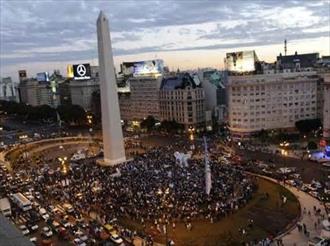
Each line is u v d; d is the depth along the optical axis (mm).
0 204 96688
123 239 79812
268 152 157000
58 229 86000
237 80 198375
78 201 102562
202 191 99312
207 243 75250
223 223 84562
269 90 196375
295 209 90688
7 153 187500
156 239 78750
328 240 70688
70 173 133125
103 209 95875
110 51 147375
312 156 140875
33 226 88500
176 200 94500
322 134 183875
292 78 199000
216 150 163375
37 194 112125
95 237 81562
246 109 197000
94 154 173500
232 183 106688
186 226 83500
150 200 95312
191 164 130250
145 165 131625
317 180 113188
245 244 74062
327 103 170125
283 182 111938
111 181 115000
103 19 143625
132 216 89875
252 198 98812
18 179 131875
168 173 116438
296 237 76312
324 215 86125
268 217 86750
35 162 162250
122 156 152000
